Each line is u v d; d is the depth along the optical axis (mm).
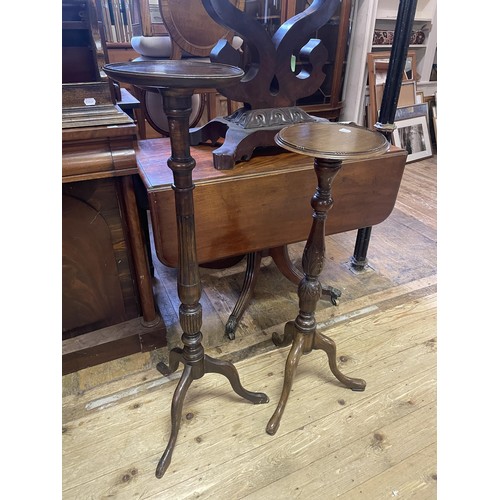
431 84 3414
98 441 1024
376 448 1024
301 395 1168
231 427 1069
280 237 1262
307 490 930
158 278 1710
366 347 1349
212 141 1360
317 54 1248
